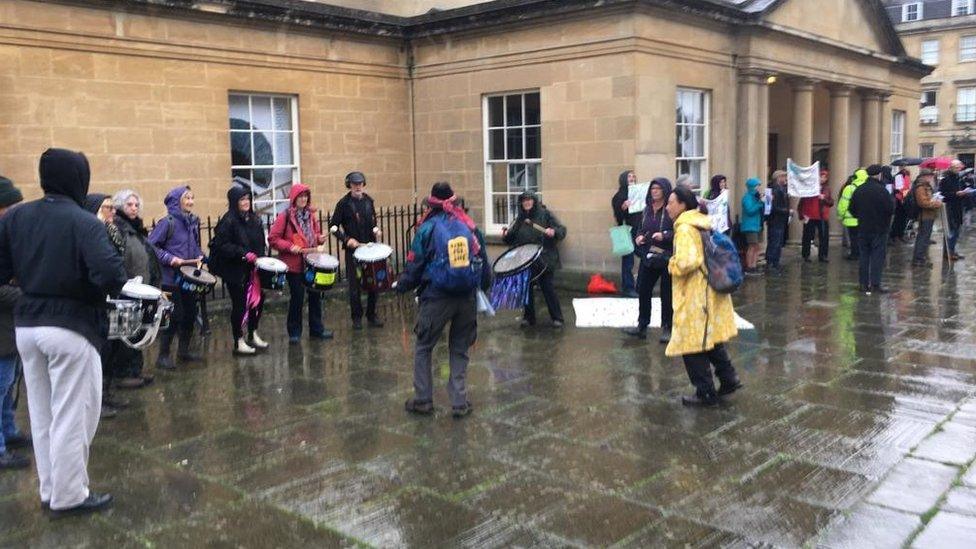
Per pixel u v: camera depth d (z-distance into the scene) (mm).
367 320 9586
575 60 11438
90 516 4367
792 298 10680
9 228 4270
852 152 18453
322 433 5664
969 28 50375
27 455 5324
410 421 5898
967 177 20906
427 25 12812
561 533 4074
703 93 12586
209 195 11070
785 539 3965
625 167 11086
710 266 5844
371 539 4047
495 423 5816
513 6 11711
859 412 5891
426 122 13336
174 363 7695
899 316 9375
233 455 5258
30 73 9320
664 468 4906
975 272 12891
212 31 10914
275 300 11125
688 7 11547
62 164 4262
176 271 7461
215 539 4074
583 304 10445
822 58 15203
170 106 10578
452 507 4406
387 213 12109
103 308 4574
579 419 5863
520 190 12484
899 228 17281
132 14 10117
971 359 7352
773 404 6129
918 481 4633
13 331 5016
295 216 8375
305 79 12031
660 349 7984
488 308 7680
